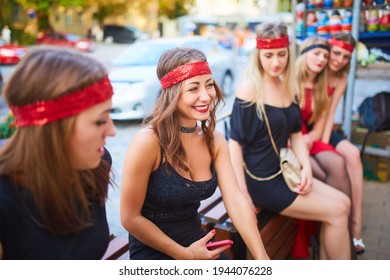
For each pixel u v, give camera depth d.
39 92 1.03
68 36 22.20
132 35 31.12
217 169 1.92
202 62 1.68
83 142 1.11
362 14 4.11
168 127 1.66
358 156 3.20
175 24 35.81
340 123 4.57
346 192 2.84
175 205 1.72
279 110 2.54
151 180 1.70
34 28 20.22
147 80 7.02
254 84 2.52
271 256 2.66
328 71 3.30
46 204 1.11
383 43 4.23
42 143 1.06
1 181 1.07
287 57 2.56
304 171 2.57
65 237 1.18
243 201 1.88
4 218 1.06
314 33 4.28
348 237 2.45
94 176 1.31
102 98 1.11
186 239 1.78
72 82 1.04
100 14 28.83
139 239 1.72
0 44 16.72
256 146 2.59
